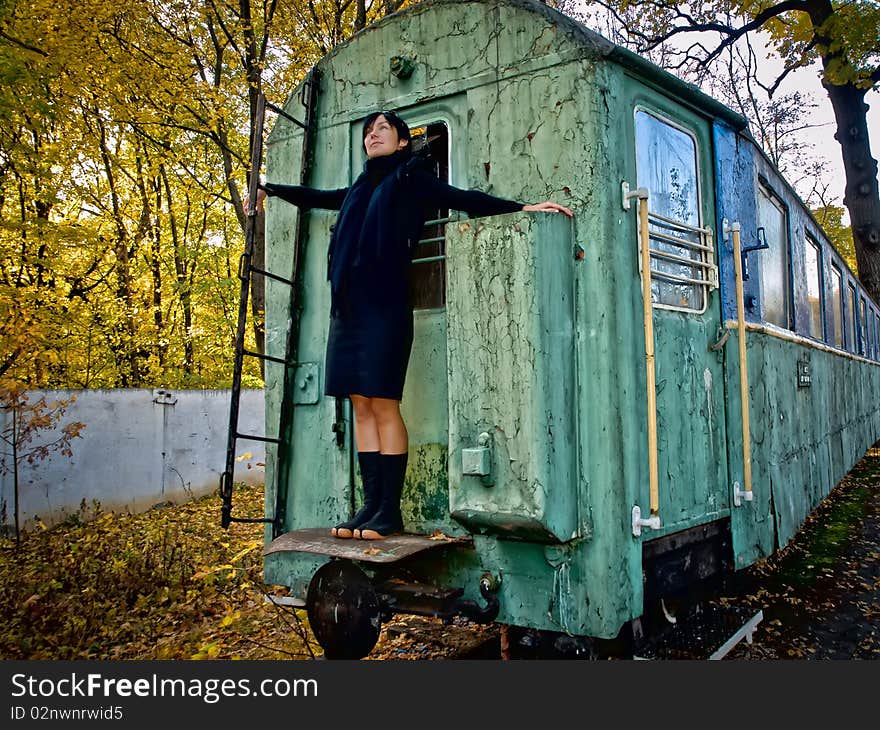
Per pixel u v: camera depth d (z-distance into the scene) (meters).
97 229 12.16
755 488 3.99
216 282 11.41
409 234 3.07
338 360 3.08
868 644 4.08
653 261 3.29
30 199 10.89
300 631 3.69
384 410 3.07
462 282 2.86
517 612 2.89
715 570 3.64
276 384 3.83
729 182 4.05
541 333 2.70
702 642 3.71
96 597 5.21
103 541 6.68
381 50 3.60
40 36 8.56
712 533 3.58
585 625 2.77
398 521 3.09
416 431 3.27
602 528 2.79
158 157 12.27
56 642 4.39
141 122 9.88
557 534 2.69
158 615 4.95
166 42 9.66
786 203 5.65
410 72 3.48
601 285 2.87
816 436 6.01
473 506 2.79
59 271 11.83
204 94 9.62
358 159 3.68
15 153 9.09
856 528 7.11
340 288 3.08
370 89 3.64
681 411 3.35
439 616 2.81
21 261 9.87
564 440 2.77
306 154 3.79
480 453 2.73
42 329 8.99
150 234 14.30
